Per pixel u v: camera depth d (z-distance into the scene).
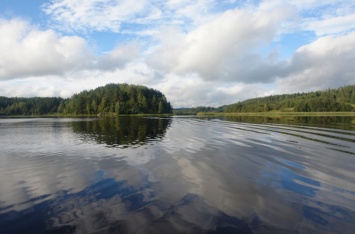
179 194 11.78
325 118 78.88
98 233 8.45
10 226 9.06
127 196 11.64
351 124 50.50
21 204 11.02
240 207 10.33
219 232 8.39
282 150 22.50
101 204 10.78
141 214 9.75
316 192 11.95
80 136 35.81
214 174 15.03
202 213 9.78
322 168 16.20
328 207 10.30
